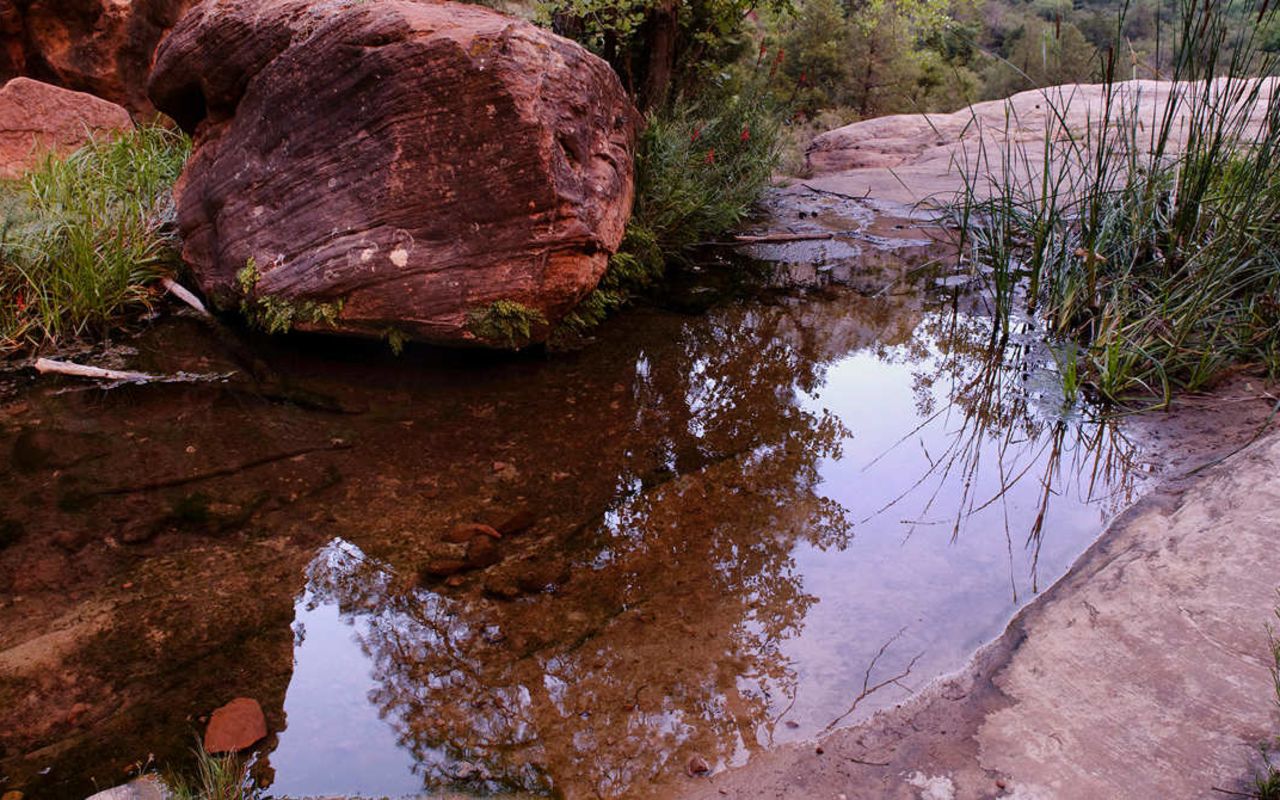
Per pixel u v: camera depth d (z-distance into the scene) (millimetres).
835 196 8781
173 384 4484
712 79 8594
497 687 2525
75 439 3945
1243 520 2865
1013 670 2398
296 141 4605
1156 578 2664
